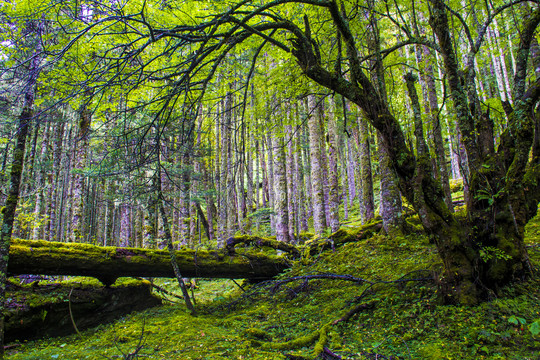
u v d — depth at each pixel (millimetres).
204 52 4520
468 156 4168
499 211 3852
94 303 5898
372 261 6539
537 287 3707
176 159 11273
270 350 3861
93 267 5746
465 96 4172
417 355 3146
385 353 3328
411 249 6543
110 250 6020
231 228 13367
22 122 4090
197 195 11781
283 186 10508
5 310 4836
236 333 4719
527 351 2795
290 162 14281
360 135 10203
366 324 4168
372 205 9328
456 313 3592
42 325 5199
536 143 4055
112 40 4750
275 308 5863
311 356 3490
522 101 3791
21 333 4973
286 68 6328
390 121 4289
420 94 10219
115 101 5129
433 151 5168
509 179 3811
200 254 7039
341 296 5453
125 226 13328
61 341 5090
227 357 3713
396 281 4766
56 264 5453
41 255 5340
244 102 5125
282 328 4777
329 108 11609
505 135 4133
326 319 4648
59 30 4016
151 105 5680
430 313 3842
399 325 3834
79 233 8969
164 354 3898
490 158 4051
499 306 3424
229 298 7602
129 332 4836
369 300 4746
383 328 3945
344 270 6586
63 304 5457
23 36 3809
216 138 17328
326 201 18203
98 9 3961
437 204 4062
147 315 6070
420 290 4367
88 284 6215
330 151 11266
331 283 6305
